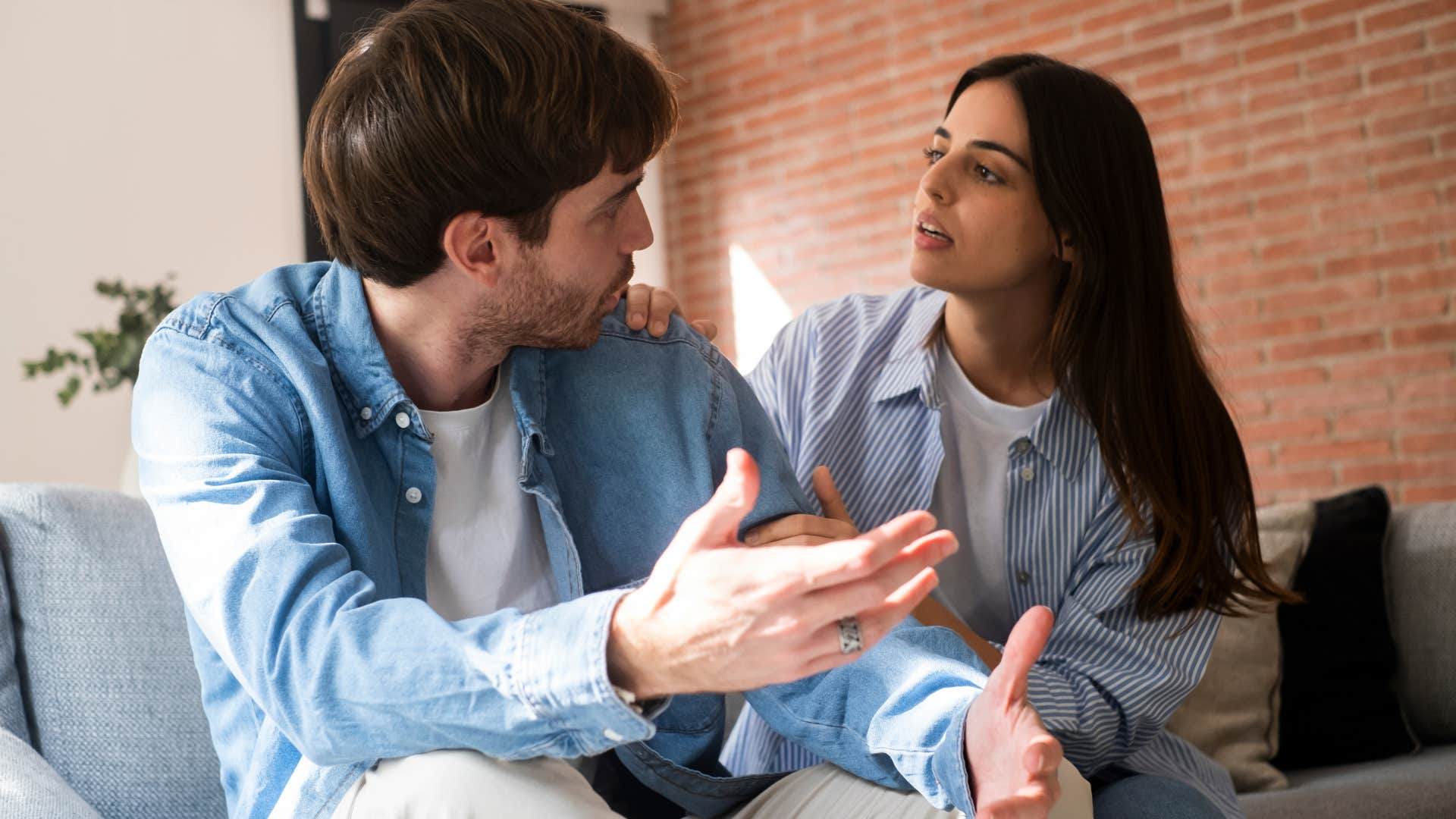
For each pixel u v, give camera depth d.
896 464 1.65
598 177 1.14
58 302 4.65
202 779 1.52
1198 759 1.63
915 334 1.70
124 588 1.55
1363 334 4.21
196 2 4.99
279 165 5.15
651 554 1.31
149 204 4.86
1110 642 1.51
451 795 0.94
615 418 1.32
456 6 1.14
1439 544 2.37
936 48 5.18
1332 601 2.31
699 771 1.32
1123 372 1.55
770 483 1.35
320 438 1.14
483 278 1.15
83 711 1.48
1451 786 1.92
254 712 1.16
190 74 4.97
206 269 4.96
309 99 5.23
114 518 1.60
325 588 0.99
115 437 4.71
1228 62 4.46
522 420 1.26
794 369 1.77
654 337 1.37
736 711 1.88
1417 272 4.10
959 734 1.05
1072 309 1.55
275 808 1.04
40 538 1.53
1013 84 1.54
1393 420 4.16
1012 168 1.52
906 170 5.27
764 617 0.83
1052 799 0.94
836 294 5.51
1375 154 4.17
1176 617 1.54
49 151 4.67
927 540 0.85
